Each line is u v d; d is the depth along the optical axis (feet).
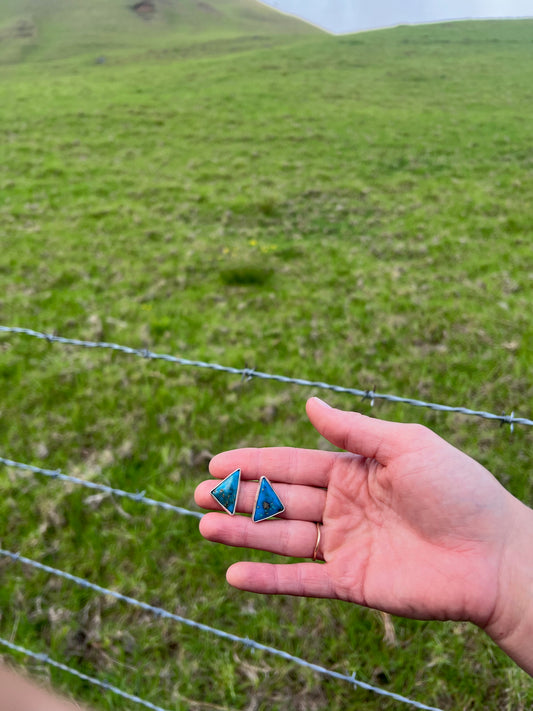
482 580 0.78
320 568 0.89
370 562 0.87
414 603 0.81
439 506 0.82
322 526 0.95
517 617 0.76
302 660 1.10
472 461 0.83
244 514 0.98
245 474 0.99
